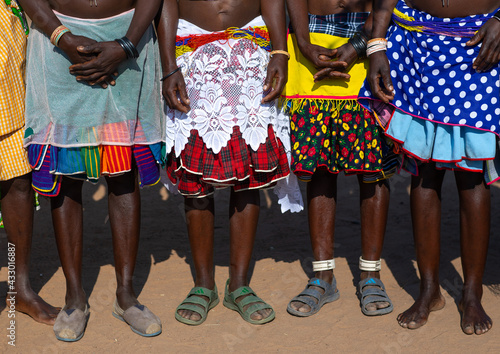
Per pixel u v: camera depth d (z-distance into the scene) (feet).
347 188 18.97
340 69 10.96
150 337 10.69
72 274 11.09
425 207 11.18
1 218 11.45
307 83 11.23
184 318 11.10
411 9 10.81
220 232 15.79
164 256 14.19
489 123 10.25
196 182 11.08
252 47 10.85
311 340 10.55
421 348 10.25
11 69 10.54
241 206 11.47
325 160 11.24
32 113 10.52
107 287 12.55
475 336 10.57
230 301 11.65
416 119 10.68
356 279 12.91
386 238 15.03
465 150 10.47
